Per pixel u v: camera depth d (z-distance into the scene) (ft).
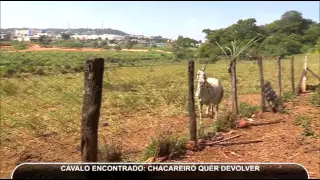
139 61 157.48
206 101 42.96
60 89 69.26
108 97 64.69
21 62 91.35
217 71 119.14
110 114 50.31
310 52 91.25
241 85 87.71
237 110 45.96
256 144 33.81
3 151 32.94
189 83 32.35
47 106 55.11
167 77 103.30
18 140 36.42
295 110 51.44
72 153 32.73
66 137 38.29
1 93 63.00
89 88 20.83
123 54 187.32
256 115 47.29
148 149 30.50
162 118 48.55
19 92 65.10
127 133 40.19
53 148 34.14
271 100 49.11
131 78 96.22
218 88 44.37
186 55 185.78
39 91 67.46
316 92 62.49
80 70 106.52
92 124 21.06
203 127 39.58
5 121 43.16
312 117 45.78
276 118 45.42
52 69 98.53
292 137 35.76
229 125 40.34
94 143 21.27
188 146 31.73
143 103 58.49
